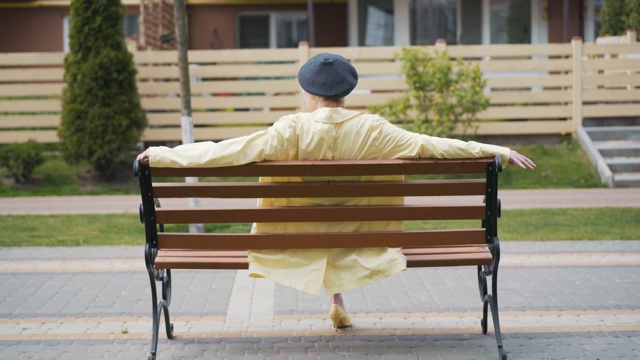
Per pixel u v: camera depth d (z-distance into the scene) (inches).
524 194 474.0
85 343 189.9
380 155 169.8
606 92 567.8
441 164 164.9
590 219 369.1
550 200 446.9
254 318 212.1
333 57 177.8
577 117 567.8
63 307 222.8
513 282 248.8
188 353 182.1
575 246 302.5
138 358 178.9
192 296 234.7
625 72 594.2
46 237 332.8
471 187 168.1
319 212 167.0
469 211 170.6
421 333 197.2
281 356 179.6
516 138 572.1
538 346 185.6
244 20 775.1
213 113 553.9
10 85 563.8
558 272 261.3
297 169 163.2
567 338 191.6
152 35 639.1
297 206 172.4
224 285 247.8
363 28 691.4
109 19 518.9
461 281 250.8
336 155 170.1
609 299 227.9
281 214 166.9
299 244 167.8
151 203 166.7
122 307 222.8
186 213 167.3
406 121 544.1
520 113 564.7
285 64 592.7
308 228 174.1
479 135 567.8
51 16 775.7
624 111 566.3
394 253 169.9
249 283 250.1
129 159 536.7
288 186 164.4
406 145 167.5
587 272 261.0
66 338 194.1
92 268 272.4
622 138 556.7
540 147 563.5
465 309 219.0
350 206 167.5
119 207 439.2
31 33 776.9
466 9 682.2
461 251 179.3
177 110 563.2
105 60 511.2
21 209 431.5
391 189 166.2
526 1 681.6
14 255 293.7
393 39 688.4
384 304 225.1
